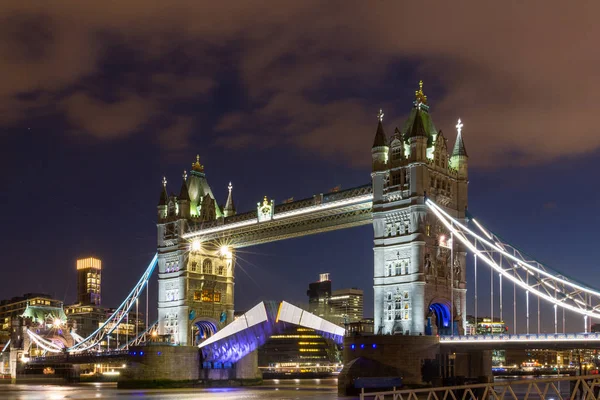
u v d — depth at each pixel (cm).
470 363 12081
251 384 16388
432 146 12312
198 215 16512
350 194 13025
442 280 11981
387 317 11869
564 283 10431
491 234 11625
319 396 11694
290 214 13962
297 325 14250
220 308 16625
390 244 12038
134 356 15238
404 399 10150
